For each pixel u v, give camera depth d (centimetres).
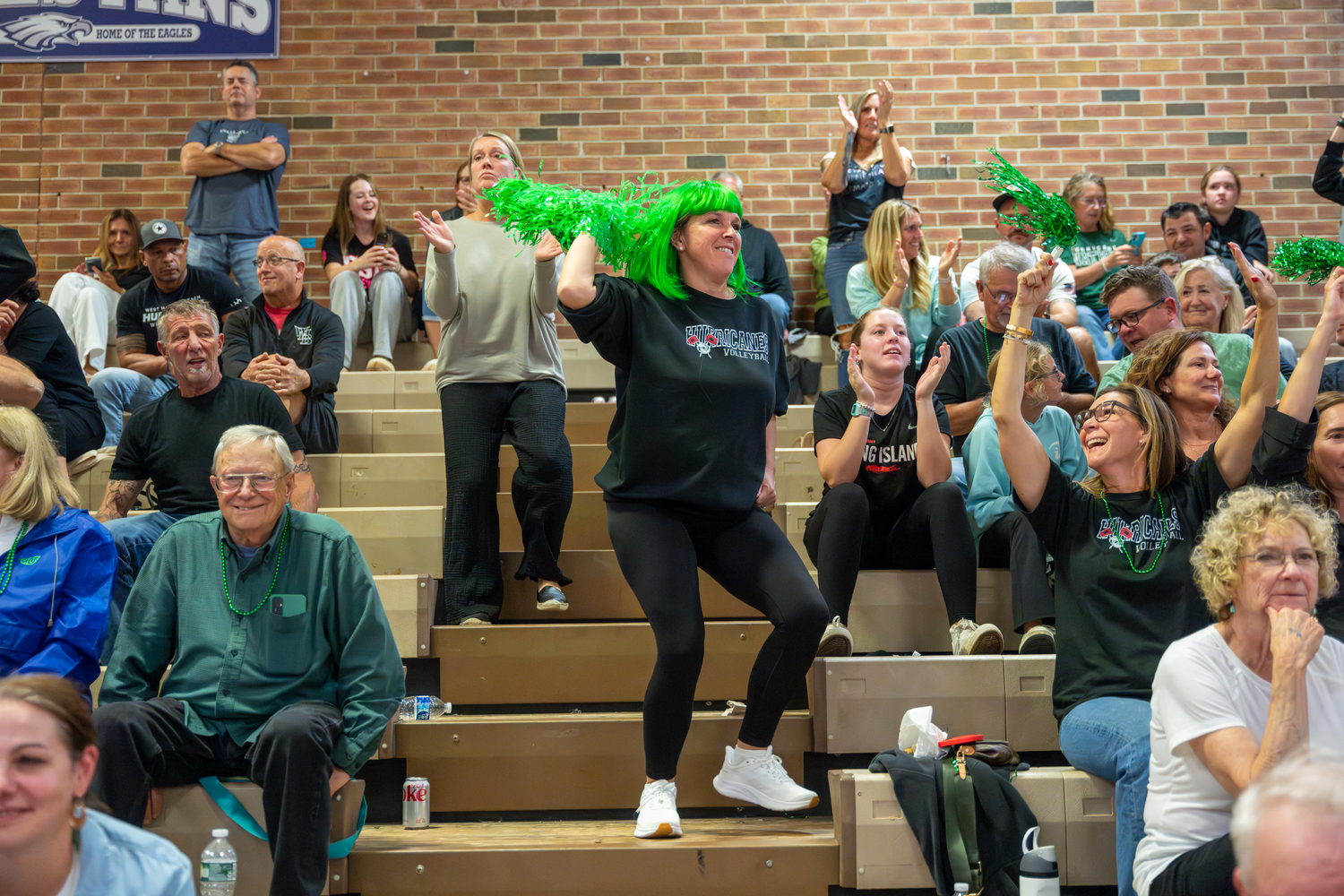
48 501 270
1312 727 212
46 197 657
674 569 258
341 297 532
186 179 658
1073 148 656
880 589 333
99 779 233
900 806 250
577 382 553
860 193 578
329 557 262
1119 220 653
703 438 264
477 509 341
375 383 509
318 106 660
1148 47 661
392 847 255
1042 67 661
